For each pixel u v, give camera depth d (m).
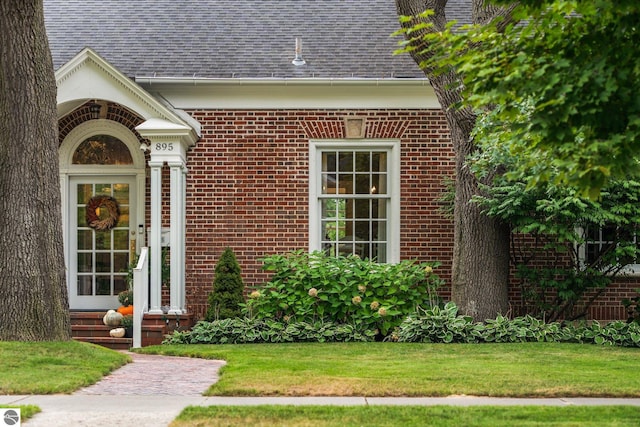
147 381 8.62
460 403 7.37
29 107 10.42
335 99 14.66
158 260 13.42
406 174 14.63
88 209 14.97
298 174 14.62
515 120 6.77
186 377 8.91
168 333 13.31
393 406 7.11
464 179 13.29
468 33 6.55
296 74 14.73
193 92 14.59
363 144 14.63
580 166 6.01
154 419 6.57
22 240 10.31
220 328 12.69
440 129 14.66
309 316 13.11
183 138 13.62
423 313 13.10
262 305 13.20
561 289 13.33
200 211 14.56
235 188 14.60
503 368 9.31
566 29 6.23
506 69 6.20
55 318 10.48
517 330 12.47
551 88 5.95
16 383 7.97
